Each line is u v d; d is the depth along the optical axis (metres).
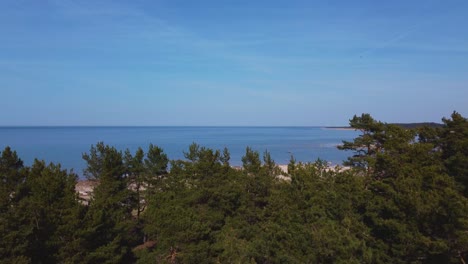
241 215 30.03
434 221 19.53
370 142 31.42
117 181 34.59
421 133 33.44
